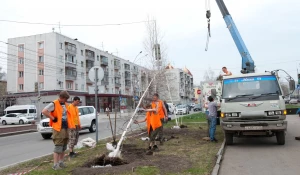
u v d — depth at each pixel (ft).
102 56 240.73
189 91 400.26
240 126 29.96
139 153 27.73
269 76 32.04
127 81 278.46
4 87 195.93
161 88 77.25
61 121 22.36
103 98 223.30
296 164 22.29
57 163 22.38
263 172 20.38
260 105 29.68
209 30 49.83
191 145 32.68
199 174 19.35
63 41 189.78
